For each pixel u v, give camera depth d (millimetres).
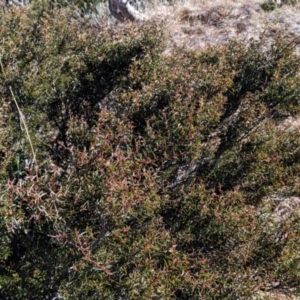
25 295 1965
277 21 4836
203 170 2367
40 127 2576
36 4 3342
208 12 5012
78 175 1901
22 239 2031
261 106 2371
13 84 2545
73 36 2928
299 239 2033
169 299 1831
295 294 2004
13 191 1857
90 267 1858
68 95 2693
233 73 2520
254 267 2000
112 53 2801
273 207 2445
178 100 2293
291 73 2611
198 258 2006
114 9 4527
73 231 1886
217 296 1843
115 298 1855
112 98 2664
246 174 2346
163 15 4918
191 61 2740
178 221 2119
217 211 2051
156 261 1893
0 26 2787
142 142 2205
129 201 1797
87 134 2238
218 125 2445
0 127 2295
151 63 2652
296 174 2350
